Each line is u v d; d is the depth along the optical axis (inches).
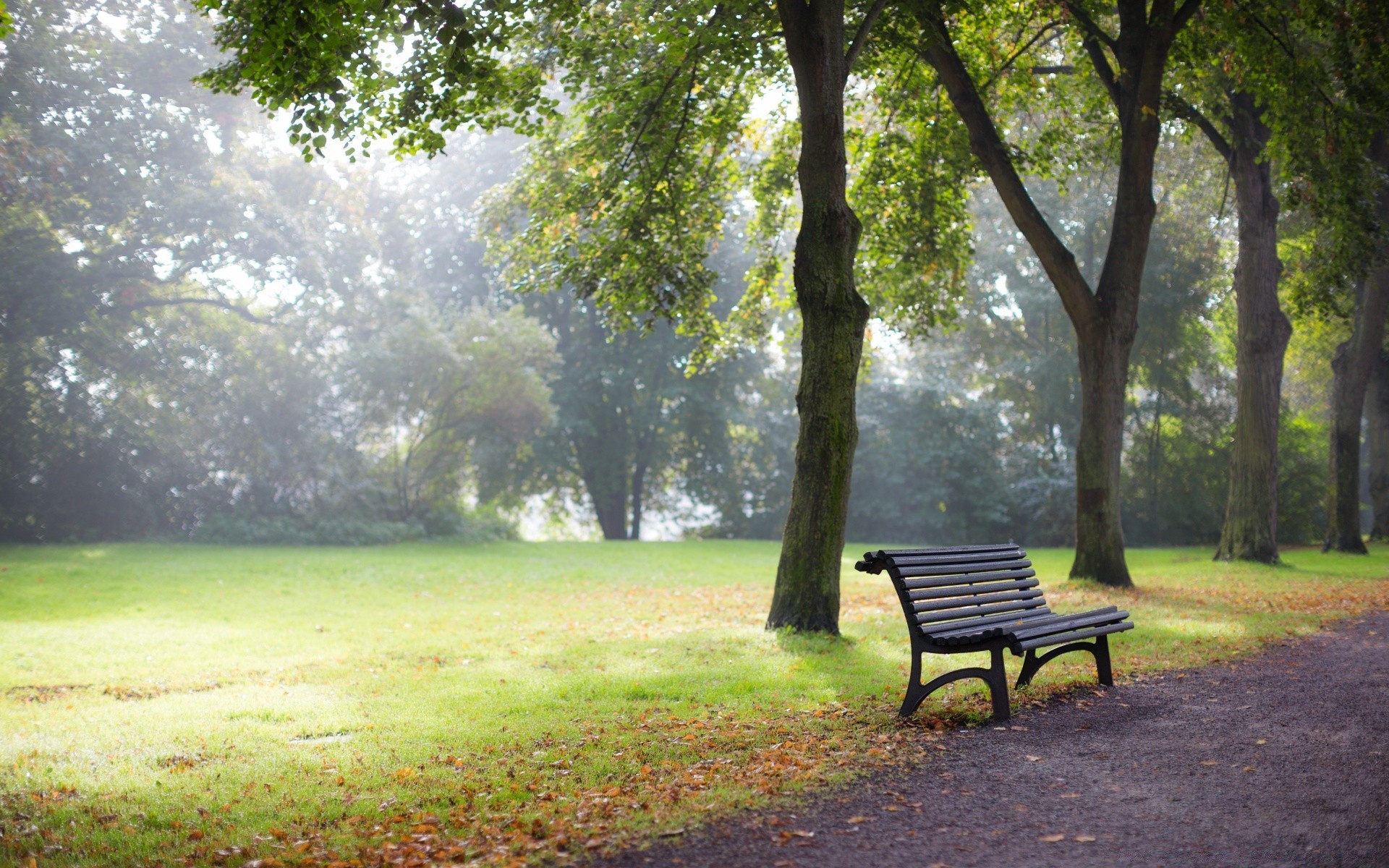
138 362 1034.7
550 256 578.9
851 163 705.0
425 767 233.1
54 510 978.1
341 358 1108.5
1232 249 1256.2
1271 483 818.8
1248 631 415.2
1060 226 1376.7
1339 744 226.7
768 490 1534.2
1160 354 1326.3
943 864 156.5
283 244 1051.3
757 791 195.2
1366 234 642.2
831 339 419.8
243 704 317.1
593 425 1486.2
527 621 530.6
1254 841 164.6
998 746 229.0
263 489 1069.1
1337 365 1009.5
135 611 555.2
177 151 1005.2
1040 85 741.3
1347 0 621.9
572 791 204.4
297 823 194.5
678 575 800.9
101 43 974.4
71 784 228.4
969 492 1419.8
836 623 423.5
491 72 402.6
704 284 579.2
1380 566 796.0
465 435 1171.9
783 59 577.6
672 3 478.3
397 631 494.6
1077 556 625.3
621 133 541.0
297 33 321.1
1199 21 647.8
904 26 554.9
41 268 934.4
